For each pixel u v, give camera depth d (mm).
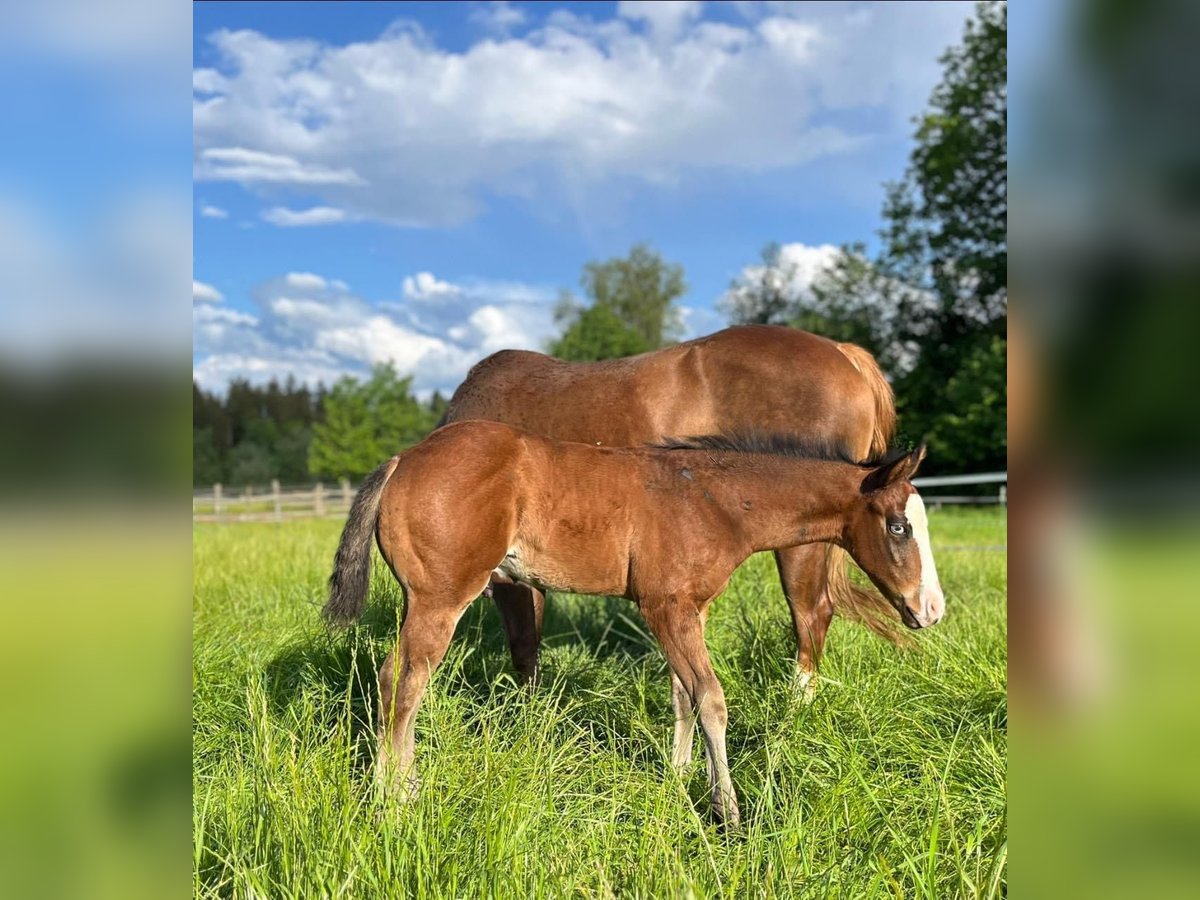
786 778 3379
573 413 4820
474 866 2529
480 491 3695
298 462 57688
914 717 3758
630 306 55031
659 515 3828
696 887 2373
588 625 5777
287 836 2502
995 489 23609
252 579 7273
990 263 24328
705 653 3721
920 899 2488
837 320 30438
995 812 2924
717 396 4684
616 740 3982
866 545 3984
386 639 4605
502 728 3777
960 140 25156
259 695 3625
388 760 3221
